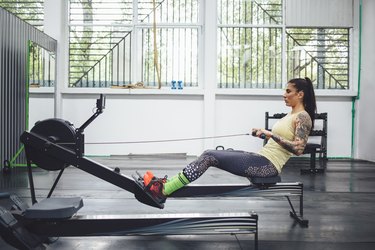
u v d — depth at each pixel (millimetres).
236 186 2584
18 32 5324
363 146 7211
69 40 7477
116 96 7352
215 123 7398
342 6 7410
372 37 6914
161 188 2221
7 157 5078
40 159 2289
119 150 7359
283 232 2559
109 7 7465
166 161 6527
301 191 2695
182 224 1997
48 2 7125
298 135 2414
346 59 7520
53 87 7117
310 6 7422
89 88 7254
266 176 2449
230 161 2391
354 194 3893
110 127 7355
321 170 5453
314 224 2758
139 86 7277
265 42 7508
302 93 2537
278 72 7527
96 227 1979
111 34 7488
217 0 7430
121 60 7523
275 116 6922
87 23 7453
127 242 2330
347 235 2498
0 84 4793
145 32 7535
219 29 7496
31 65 6887
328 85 7547
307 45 7504
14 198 2229
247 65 7523
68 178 4660
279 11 7469
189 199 3576
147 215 2027
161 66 7562
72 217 1993
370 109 6945
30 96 7008
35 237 1964
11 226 1857
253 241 2365
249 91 7301
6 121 5004
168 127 7395
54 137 2225
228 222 2004
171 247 2244
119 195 3691
